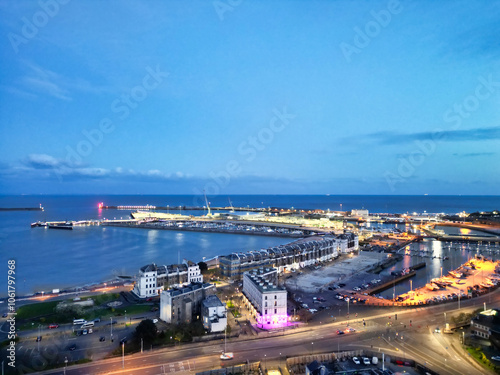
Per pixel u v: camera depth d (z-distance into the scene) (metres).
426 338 124.81
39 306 164.38
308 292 196.50
